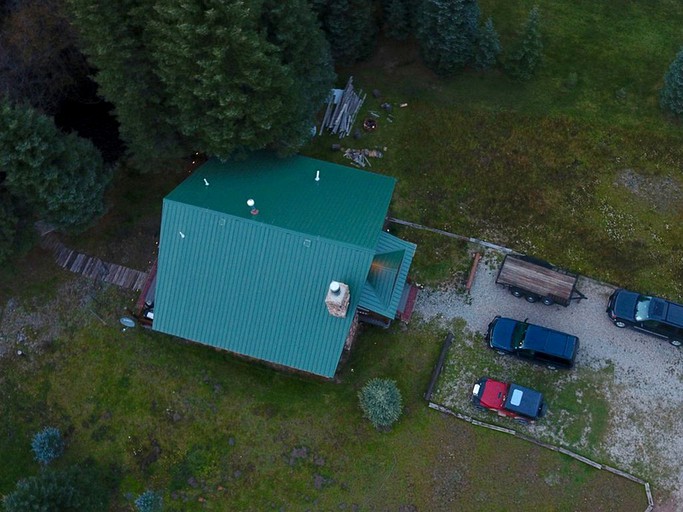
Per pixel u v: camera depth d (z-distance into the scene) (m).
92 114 33.81
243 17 23.59
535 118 35.31
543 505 26.53
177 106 27.67
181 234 26.58
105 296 31.02
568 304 29.50
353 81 36.97
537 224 32.25
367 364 29.39
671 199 32.81
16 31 27.05
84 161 27.73
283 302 26.31
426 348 29.66
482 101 36.03
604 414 27.84
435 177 33.72
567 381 28.58
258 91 26.80
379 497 27.11
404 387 28.89
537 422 27.84
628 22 39.25
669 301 28.25
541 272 29.58
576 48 38.16
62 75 30.61
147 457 28.16
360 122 35.44
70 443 28.56
